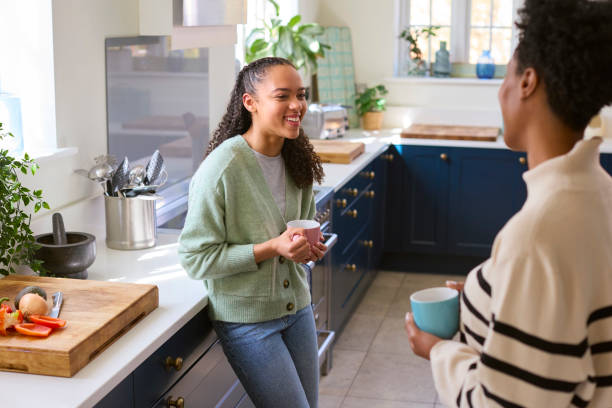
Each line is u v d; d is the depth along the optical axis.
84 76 2.42
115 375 1.52
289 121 1.92
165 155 3.06
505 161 4.75
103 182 2.41
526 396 0.98
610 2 0.99
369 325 4.09
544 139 1.04
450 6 5.57
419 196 4.92
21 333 1.56
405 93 5.50
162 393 1.81
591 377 0.99
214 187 1.87
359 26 5.48
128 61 2.70
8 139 2.11
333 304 3.60
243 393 2.42
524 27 1.04
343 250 3.75
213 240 1.88
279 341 1.98
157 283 2.07
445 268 5.07
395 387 3.38
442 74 5.53
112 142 2.62
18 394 1.43
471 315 1.10
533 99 1.04
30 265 1.93
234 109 2.03
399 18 5.61
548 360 0.97
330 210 3.38
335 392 3.32
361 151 4.34
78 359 1.52
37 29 2.23
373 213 4.58
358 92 5.55
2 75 2.26
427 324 1.25
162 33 2.69
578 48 0.98
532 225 0.98
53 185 2.27
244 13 3.19
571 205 0.98
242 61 4.28
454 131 4.99
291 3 4.71
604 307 1.00
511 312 0.98
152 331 1.74
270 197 1.96
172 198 3.05
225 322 1.98
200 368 2.04
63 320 1.62
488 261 1.09
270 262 1.93
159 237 2.52
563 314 0.96
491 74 5.42
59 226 2.02
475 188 4.83
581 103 1.00
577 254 0.97
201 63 3.33
